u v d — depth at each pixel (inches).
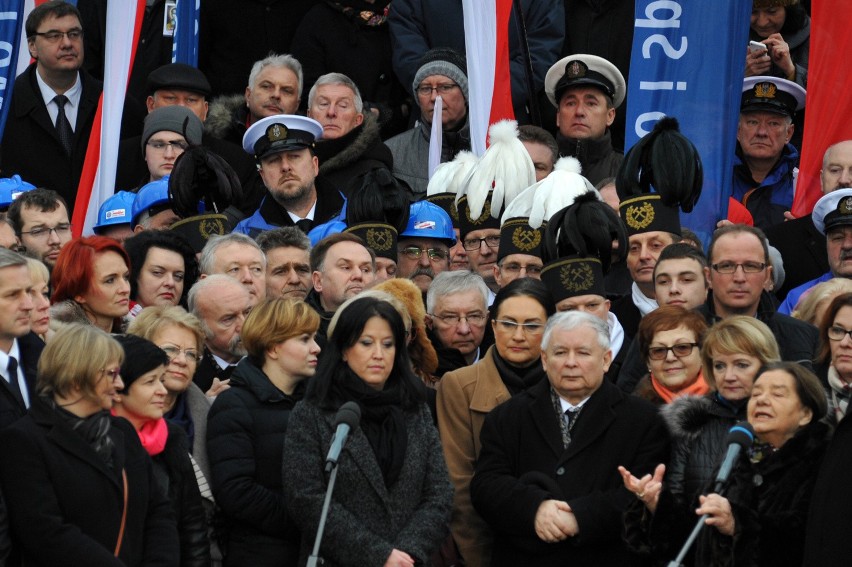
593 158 1258.6
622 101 1312.7
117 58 1189.7
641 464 868.6
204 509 840.9
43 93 1315.2
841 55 1179.3
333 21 1408.7
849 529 773.3
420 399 866.8
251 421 864.9
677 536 810.2
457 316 994.7
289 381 883.4
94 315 928.3
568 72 1251.8
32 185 1179.3
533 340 936.3
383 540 821.9
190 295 954.7
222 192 1082.1
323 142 1264.8
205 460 872.3
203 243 1066.1
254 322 884.6
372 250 1069.8
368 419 850.1
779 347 961.5
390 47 1412.4
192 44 1344.7
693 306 999.6
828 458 788.0
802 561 788.0
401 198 1087.6
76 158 1312.7
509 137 1130.0
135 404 818.8
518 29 1282.0
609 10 1378.0
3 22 1208.2
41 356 776.9
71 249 928.9
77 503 762.2
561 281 984.3
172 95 1314.0
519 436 890.7
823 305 1004.6
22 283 808.9
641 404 884.0
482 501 877.8
